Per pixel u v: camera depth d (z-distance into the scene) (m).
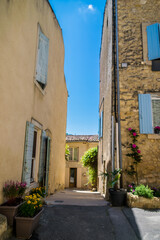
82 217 4.46
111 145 7.22
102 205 5.71
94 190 14.21
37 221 3.64
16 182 3.86
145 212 4.79
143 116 6.82
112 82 7.33
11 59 3.84
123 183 6.43
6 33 3.63
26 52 4.69
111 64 7.62
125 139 6.76
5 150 3.58
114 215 4.63
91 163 14.60
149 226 3.95
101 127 10.59
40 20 5.91
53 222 4.04
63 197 7.51
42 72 5.91
